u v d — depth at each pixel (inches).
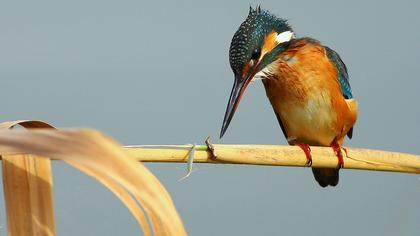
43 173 173.5
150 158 212.8
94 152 110.7
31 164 173.0
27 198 171.3
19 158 172.2
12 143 109.2
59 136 111.2
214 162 233.3
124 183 113.8
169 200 125.6
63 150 109.0
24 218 170.6
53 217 172.7
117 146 113.2
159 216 122.5
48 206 172.4
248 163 248.5
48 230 171.5
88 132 111.9
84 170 127.2
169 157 218.4
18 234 169.9
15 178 171.5
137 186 116.1
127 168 114.3
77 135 111.4
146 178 118.6
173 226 124.0
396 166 304.5
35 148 109.0
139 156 210.4
